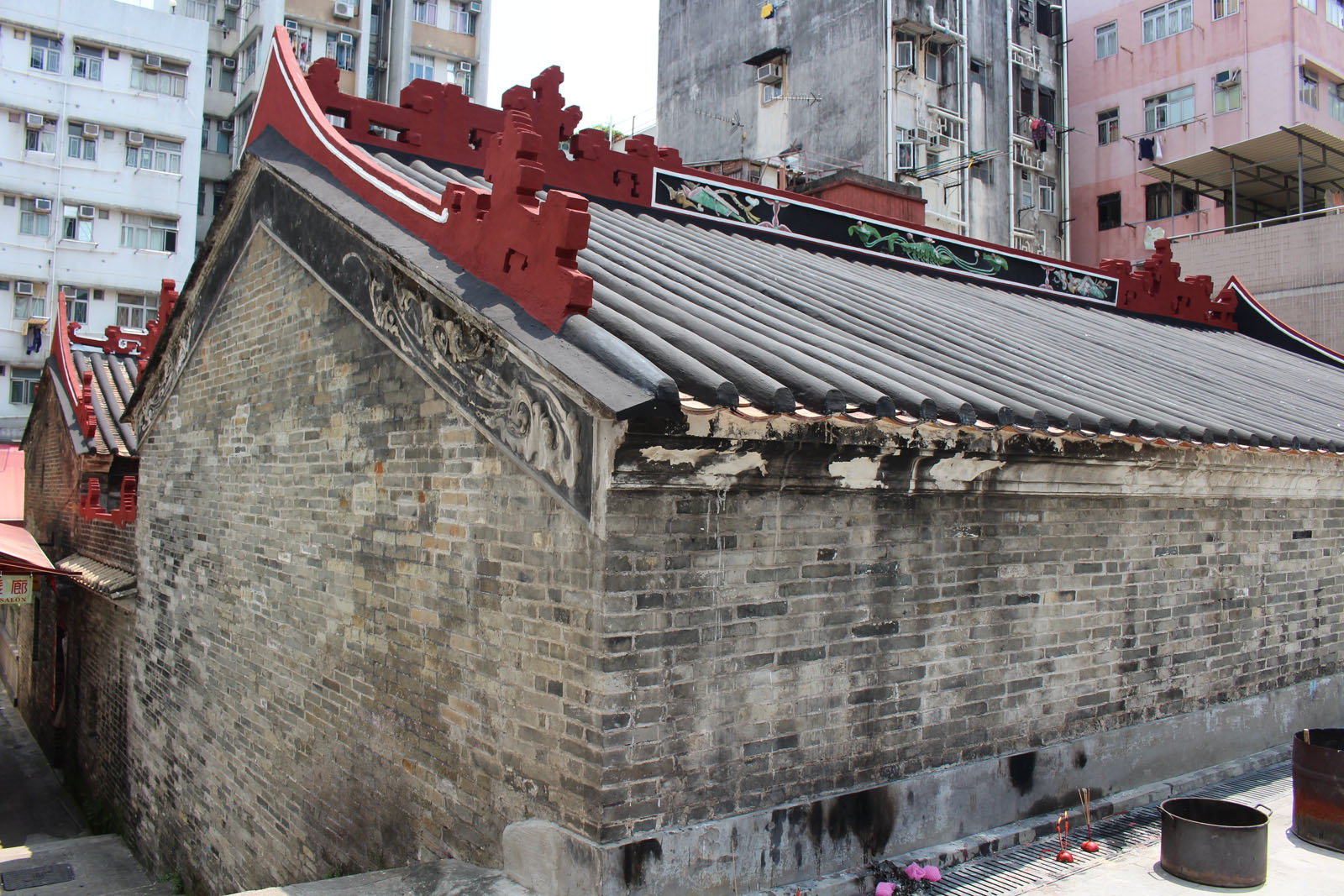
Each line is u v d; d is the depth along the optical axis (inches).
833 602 215.9
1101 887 223.0
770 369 201.3
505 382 203.8
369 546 262.4
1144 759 289.4
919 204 672.4
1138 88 1270.9
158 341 413.1
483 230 216.8
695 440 175.9
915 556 232.1
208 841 360.2
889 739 227.0
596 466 177.9
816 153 1164.5
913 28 1168.2
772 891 201.3
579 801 185.6
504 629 207.8
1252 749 329.7
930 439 210.2
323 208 286.5
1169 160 1230.9
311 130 309.1
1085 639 274.5
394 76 1393.9
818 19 1223.5
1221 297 612.7
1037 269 519.5
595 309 204.8
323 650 284.7
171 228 1195.3
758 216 427.2
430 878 204.8
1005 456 229.8
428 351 232.5
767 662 204.5
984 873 227.5
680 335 204.5
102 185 1150.3
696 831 191.2
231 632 346.9
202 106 1217.4
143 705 438.3
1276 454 307.9
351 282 270.1
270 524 320.2
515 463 201.6
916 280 449.4
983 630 247.3
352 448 272.4
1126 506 286.7
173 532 405.1
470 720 218.7
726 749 197.9
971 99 1238.3
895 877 216.5
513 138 208.1
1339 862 246.4
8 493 908.0
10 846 470.0
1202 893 221.5
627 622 183.3
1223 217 1161.4
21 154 1105.4
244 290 346.3
